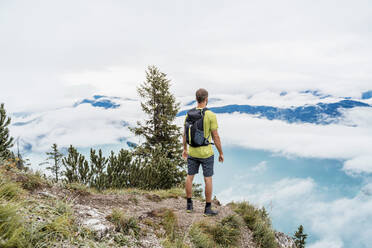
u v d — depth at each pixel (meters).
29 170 3.61
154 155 8.66
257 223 4.38
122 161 6.33
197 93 3.80
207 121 3.69
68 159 5.18
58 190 3.31
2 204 2.00
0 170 2.90
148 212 3.61
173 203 4.60
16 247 1.72
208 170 3.88
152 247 2.61
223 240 3.52
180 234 3.22
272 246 4.12
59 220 2.16
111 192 4.72
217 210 4.52
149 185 6.56
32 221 1.98
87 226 2.33
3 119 4.32
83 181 5.23
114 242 2.35
